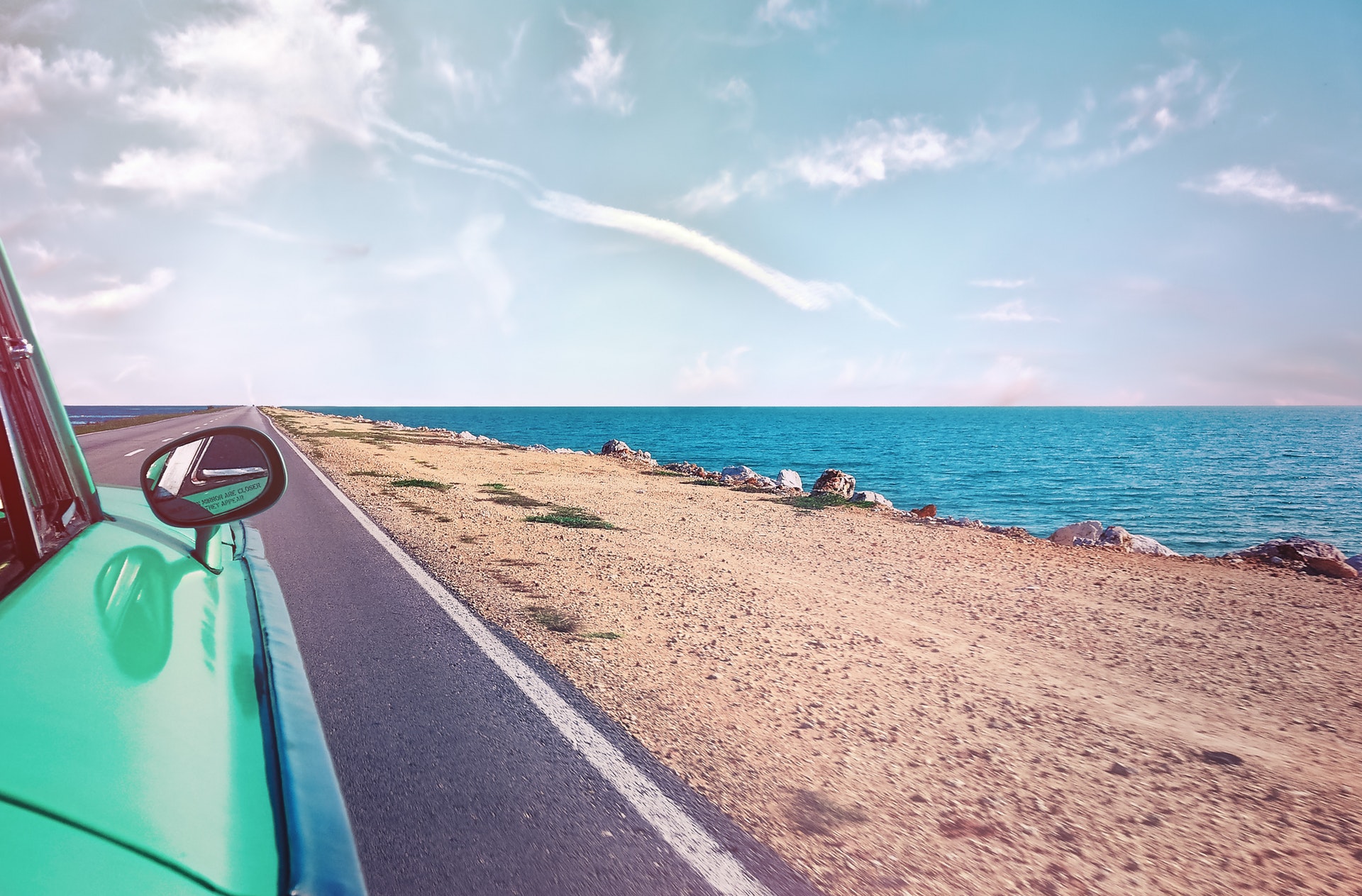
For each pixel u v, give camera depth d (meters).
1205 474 50.66
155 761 0.99
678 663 5.09
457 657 4.80
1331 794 3.54
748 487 18.20
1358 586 8.23
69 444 1.54
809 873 2.71
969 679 5.04
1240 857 2.97
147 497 1.88
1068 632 6.27
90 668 1.03
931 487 39.72
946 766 3.71
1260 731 4.28
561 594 6.82
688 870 2.66
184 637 1.45
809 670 5.10
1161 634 6.26
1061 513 29.19
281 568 7.11
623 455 28.78
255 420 48.47
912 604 7.14
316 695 4.06
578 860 2.66
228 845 0.99
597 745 3.66
